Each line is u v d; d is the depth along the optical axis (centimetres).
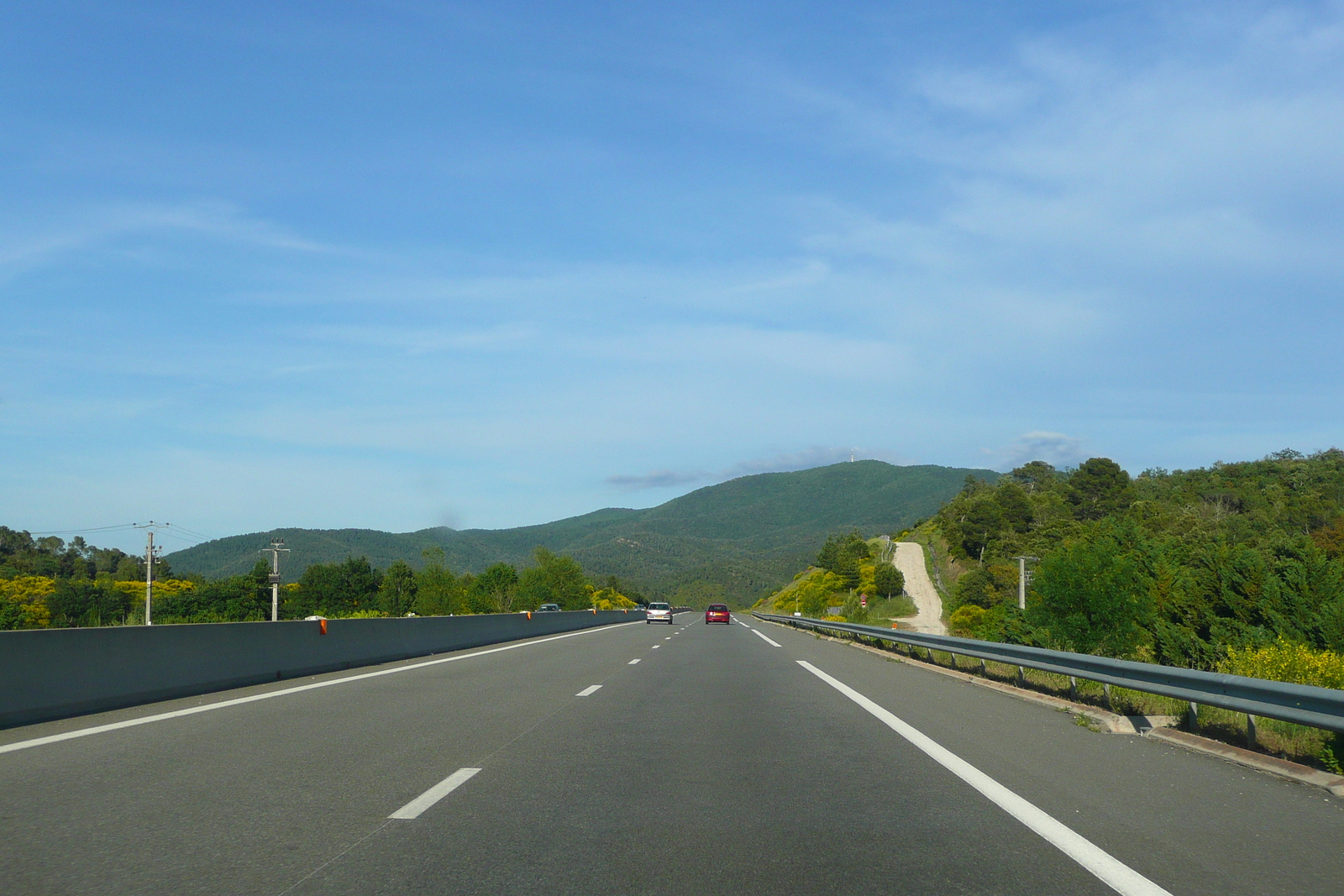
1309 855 663
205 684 1666
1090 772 963
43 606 10694
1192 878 611
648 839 695
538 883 591
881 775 940
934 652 2648
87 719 1292
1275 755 1026
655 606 7388
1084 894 577
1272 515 12431
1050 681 1859
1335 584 5512
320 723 1262
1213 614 5872
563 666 2319
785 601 15875
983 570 11875
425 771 935
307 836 695
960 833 718
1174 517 12688
